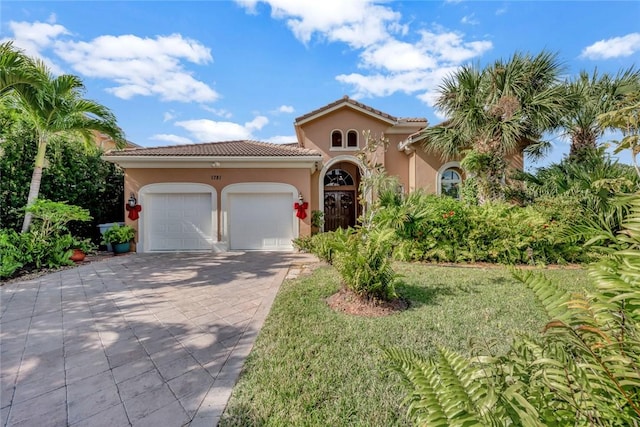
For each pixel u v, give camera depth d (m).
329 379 3.16
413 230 9.19
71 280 7.47
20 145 10.24
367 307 5.16
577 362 1.86
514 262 8.76
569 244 8.15
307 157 12.18
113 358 3.70
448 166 14.79
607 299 1.88
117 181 13.97
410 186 15.30
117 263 9.70
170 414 2.72
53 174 11.12
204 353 3.82
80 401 2.90
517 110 10.40
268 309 5.38
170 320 4.90
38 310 5.35
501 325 4.41
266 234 12.71
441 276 7.30
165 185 12.22
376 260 5.42
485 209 9.41
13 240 8.19
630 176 6.43
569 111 10.55
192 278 7.72
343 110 15.52
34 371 3.42
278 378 3.21
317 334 4.21
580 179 8.20
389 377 3.16
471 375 1.76
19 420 2.66
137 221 12.09
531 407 1.47
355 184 17.06
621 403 1.54
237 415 2.69
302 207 12.45
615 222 4.96
